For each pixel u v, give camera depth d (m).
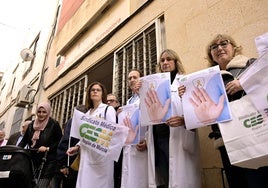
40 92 6.95
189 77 1.61
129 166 2.00
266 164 1.16
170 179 1.65
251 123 1.22
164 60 2.11
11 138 3.92
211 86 1.49
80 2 5.92
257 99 1.23
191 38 2.71
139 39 3.65
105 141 1.98
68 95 5.52
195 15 2.77
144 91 1.87
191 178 1.64
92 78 5.03
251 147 1.17
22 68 9.93
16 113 8.51
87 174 1.96
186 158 1.69
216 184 2.00
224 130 1.31
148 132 1.93
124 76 3.73
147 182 1.95
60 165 2.35
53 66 6.71
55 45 7.00
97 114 2.29
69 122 2.56
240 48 1.78
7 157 2.23
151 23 3.44
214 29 2.49
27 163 2.28
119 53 4.10
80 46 5.42
